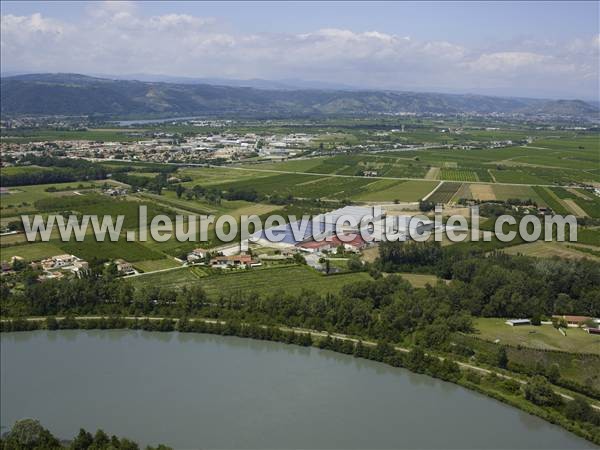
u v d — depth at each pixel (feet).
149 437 635.66
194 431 646.33
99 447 563.48
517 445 619.26
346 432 643.86
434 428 648.79
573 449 613.11
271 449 616.80
